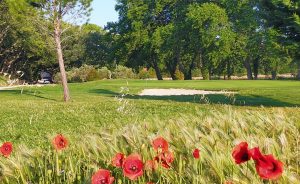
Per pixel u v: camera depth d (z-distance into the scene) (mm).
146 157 3752
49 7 25969
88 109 18250
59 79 70250
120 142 4477
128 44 70125
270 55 68312
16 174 3820
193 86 40781
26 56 76500
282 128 5340
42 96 31625
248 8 66312
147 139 4547
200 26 65188
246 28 67125
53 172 3781
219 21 64312
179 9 69750
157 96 29812
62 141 4121
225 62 80438
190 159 3623
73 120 14250
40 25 26906
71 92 36562
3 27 65375
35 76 81000
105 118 14312
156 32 67312
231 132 5371
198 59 80875
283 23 21203
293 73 88938
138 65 75125
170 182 3354
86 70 68812
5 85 54500
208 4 65688
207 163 3467
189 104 19859
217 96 27781
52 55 74875
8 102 24891
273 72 81000
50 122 13867
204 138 4242
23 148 4559
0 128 12656
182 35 67438
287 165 3771
